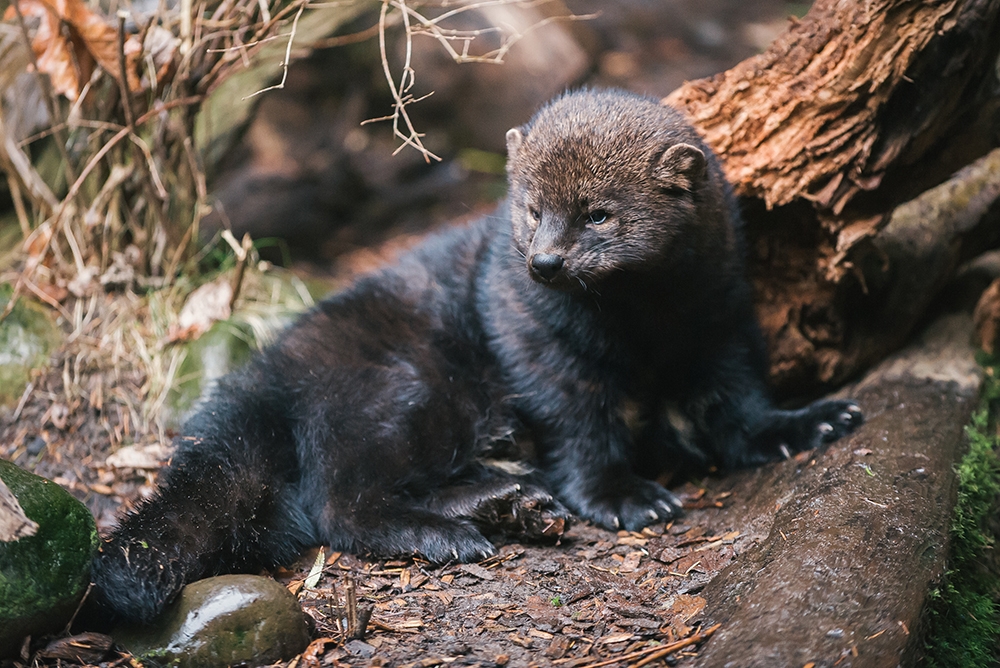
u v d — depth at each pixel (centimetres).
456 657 588
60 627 607
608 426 837
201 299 996
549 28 1886
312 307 898
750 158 870
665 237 758
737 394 853
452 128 1900
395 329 857
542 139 775
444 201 1805
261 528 722
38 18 999
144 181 972
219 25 925
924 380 890
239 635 588
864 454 752
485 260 885
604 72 1992
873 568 595
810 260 925
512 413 859
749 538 718
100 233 1016
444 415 814
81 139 1057
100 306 988
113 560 621
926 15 784
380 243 1672
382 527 755
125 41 918
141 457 870
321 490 779
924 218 968
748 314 855
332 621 637
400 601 675
